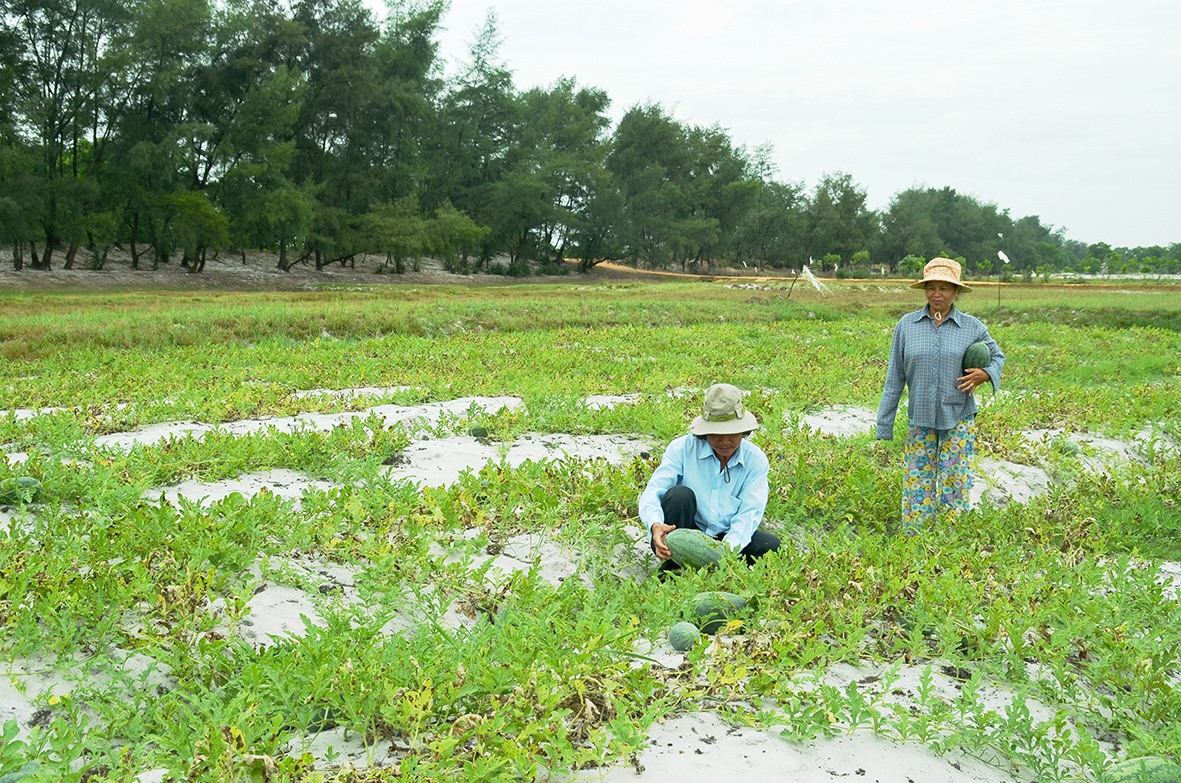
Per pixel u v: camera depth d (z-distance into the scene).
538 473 7.17
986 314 29.83
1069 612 4.79
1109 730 4.03
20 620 4.00
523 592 4.73
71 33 44.59
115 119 46.47
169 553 4.90
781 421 9.95
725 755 3.37
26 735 3.43
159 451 7.34
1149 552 6.90
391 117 58.16
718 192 90.88
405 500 6.36
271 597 4.84
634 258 88.88
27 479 6.13
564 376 13.72
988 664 4.36
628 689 3.58
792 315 30.33
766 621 4.50
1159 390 13.77
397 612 4.77
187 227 45.84
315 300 32.22
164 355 15.59
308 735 3.49
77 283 42.81
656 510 5.63
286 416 9.99
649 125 82.81
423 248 58.88
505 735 3.22
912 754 3.54
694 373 14.52
